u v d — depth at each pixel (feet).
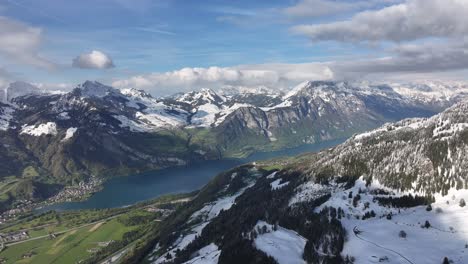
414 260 570.46
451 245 606.96
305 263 627.87
